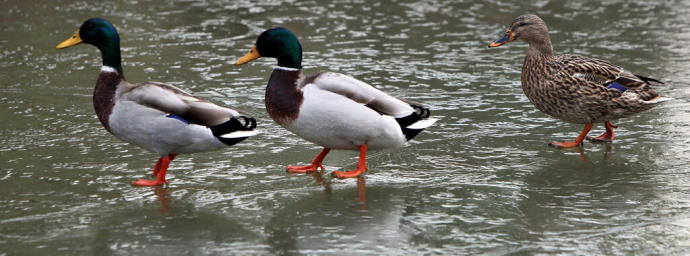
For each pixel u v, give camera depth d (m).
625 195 9.70
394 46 17.88
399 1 22.11
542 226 8.75
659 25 19.92
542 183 10.19
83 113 13.27
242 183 10.18
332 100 9.72
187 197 9.65
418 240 8.37
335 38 18.44
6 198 9.54
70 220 8.88
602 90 11.44
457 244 8.26
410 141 12.02
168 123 9.45
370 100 9.88
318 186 10.10
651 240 8.34
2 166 10.68
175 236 8.45
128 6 21.02
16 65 16.09
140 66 16.06
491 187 10.05
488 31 19.31
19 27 18.78
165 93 9.55
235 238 8.41
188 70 15.91
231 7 21.23
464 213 9.15
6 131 12.25
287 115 9.98
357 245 8.23
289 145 11.81
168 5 21.27
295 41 9.98
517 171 10.68
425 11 21.16
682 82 15.12
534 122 13.03
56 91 14.53
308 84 9.87
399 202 9.52
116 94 9.73
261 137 12.16
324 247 8.16
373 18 20.36
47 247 8.16
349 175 10.40
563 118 11.94
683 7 21.94
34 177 10.29
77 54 17.02
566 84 11.50
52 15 19.89
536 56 11.85
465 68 16.34
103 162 10.92
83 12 20.23
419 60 16.88
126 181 10.20
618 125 12.76
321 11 20.95
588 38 18.66
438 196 9.73
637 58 16.92
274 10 20.97
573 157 11.27
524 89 12.13
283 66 10.05
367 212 9.18
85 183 10.11
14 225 8.73
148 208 9.28
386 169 10.77
